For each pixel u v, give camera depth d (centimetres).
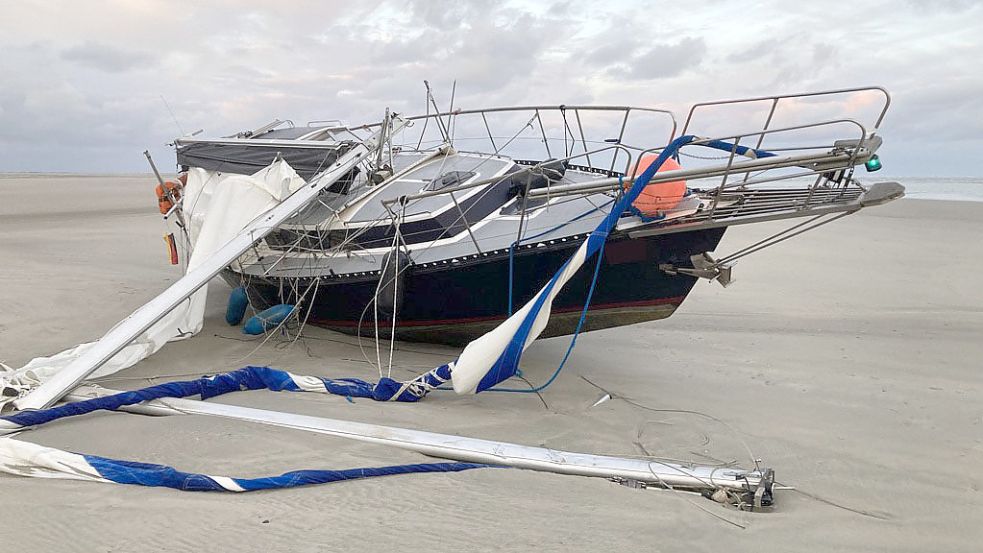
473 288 638
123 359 629
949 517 400
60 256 1287
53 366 618
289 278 717
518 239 592
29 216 2023
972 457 495
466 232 666
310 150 773
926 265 1309
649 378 672
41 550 307
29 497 363
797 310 973
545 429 522
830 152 462
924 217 2119
